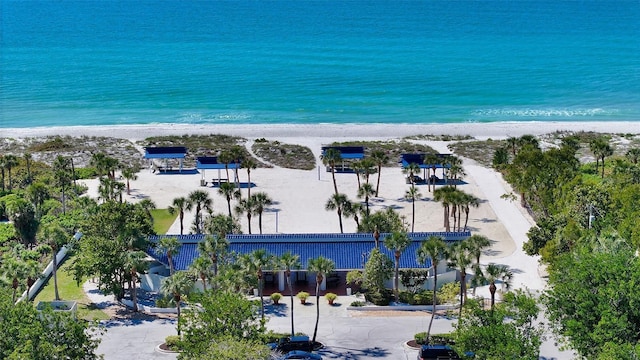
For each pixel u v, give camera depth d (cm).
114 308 9300
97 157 14112
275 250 9956
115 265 9125
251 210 11269
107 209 9738
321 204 13262
